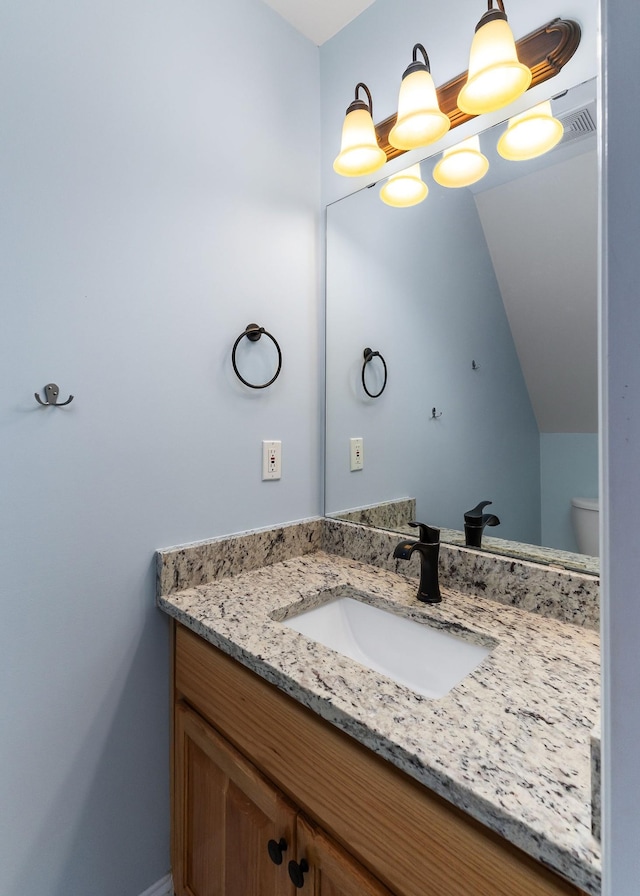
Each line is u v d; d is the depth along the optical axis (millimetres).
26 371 860
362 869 610
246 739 825
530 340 1026
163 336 1058
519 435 1042
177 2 1075
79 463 934
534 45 951
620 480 297
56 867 921
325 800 667
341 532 1361
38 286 871
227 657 877
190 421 1113
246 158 1225
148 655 1051
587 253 938
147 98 1023
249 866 807
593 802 416
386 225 1288
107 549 978
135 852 1037
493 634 852
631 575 291
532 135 995
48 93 878
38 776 896
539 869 463
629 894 290
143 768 1047
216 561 1147
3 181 828
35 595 883
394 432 1287
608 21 304
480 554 1040
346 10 1299
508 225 1047
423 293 1216
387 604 1024
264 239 1273
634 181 290
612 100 302
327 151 1422
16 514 855
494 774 502
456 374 1159
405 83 1028
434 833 541
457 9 1091
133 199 1003
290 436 1354
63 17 896
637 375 288
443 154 1147
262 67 1265
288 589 1091
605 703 307
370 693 660
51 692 909
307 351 1402
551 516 990
